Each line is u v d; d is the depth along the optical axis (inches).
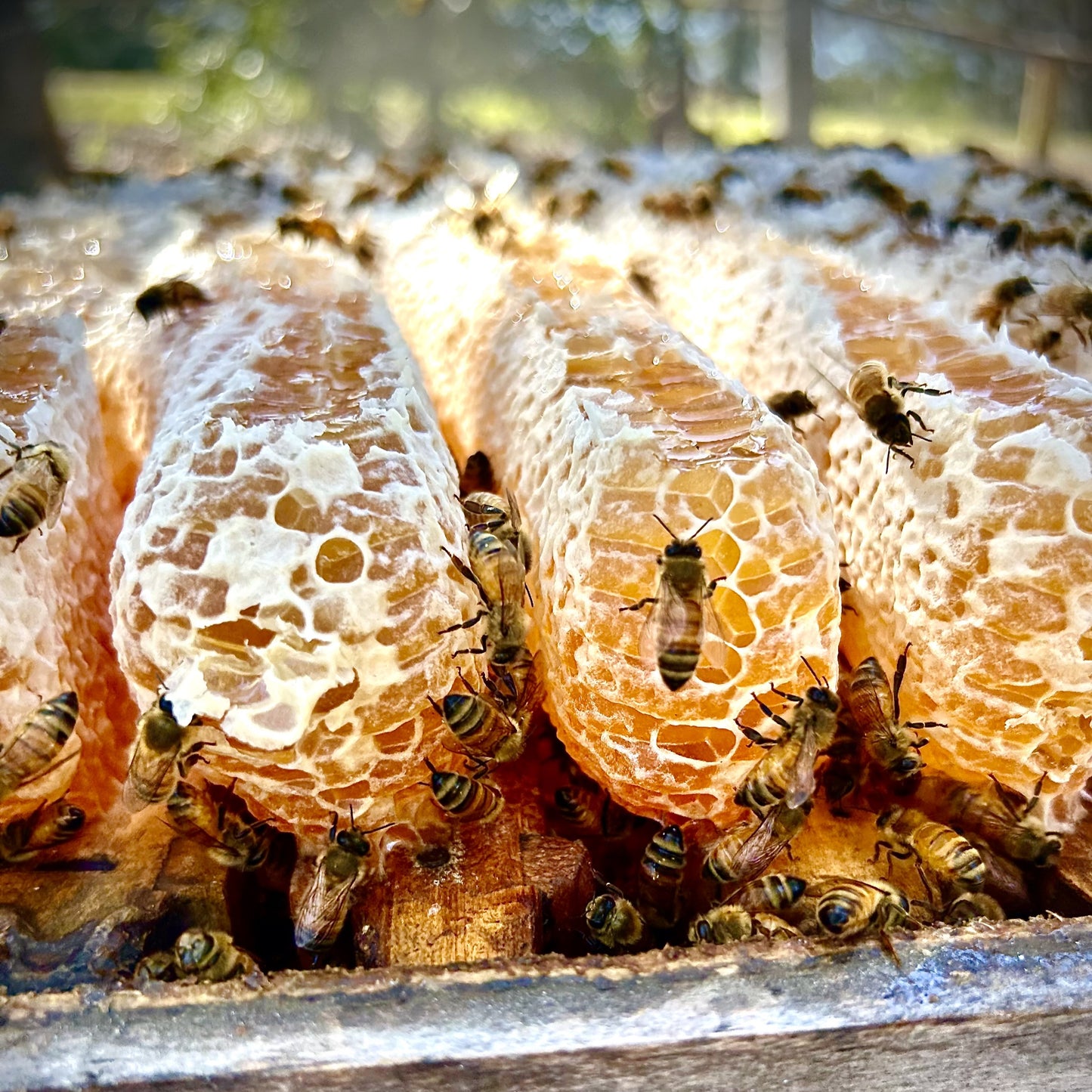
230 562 3.7
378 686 3.9
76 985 3.6
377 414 4.1
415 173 10.5
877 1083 3.6
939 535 4.1
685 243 7.6
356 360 4.6
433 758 4.2
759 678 4.0
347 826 4.2
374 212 9.1
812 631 4.0
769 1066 3.5
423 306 6.7
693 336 6.9
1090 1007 3.5
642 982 3.6
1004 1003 3.5
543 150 14.6
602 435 4.0
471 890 4.2
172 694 3.8
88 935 4.0
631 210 9.1
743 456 3.9
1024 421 4.0
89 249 7.8
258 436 3.9
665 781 4.2
